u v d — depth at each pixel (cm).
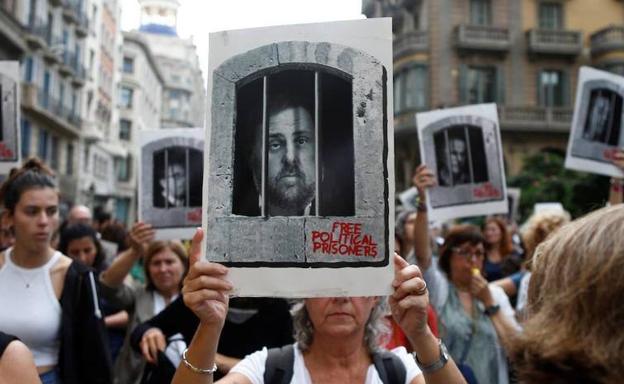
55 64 3106
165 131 427
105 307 457
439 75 2541
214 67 181
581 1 2675
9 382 185
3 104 439
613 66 2597
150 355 308
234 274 173
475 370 352
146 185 425
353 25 176
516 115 2562
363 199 172
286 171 175
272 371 219
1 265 300
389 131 173
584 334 103
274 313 309
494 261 635
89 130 3678
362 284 170
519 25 2609
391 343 306
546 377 107
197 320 323
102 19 4100
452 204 475
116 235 706
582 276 105
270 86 178
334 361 221
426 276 395
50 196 302
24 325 288
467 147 475
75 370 295
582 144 490
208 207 177
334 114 176
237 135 179
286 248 173
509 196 977
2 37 2389
